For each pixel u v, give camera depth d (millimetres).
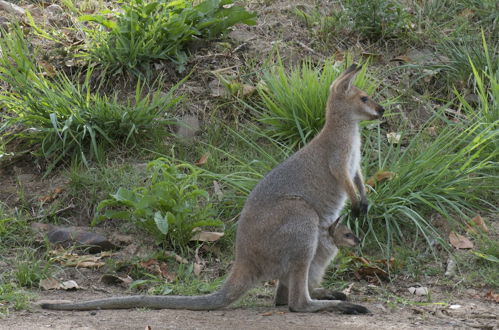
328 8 12766
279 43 11797
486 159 9664
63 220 9547
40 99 10516
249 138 10562
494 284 8336
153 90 11062
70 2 12617
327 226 7812
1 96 10531
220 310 7418
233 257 8914
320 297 7836
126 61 11180
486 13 12578
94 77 11219
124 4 11797
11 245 9055
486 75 10672
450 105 11266
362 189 8266
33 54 11250
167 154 10352
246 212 7477
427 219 9344
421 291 8195
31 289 8094
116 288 8320
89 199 9727
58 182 10070
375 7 11969
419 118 11031
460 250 8914
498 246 8789
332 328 6676
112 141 10422
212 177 9852
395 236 9133
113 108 10383
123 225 9352
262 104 10898
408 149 9984
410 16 12281
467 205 9508
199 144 10523
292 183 7668
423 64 11734
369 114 7867
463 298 8086
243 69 11391
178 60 11289
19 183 10039
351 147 7902
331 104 7910
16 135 10414
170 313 7188
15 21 11711
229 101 10953
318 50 11844
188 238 9016
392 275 8617
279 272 7336
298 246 7246
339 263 8664
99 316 7035
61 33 11906
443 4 12891
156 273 8555
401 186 9500
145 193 9000
